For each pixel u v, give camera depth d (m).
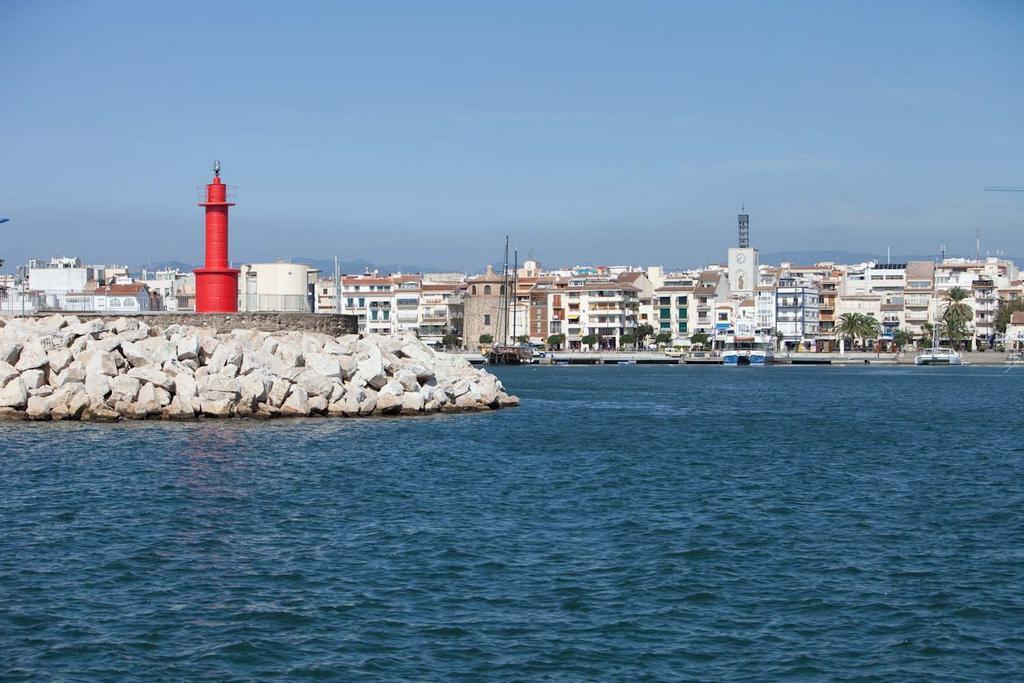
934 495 45.81
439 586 31.00
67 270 158.12
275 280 155.88
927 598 30.30
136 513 39.69
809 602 29.91
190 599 29.70
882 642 27.00
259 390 67.00
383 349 77.56
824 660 25.84
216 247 77.19
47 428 60.06
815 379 154.25
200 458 51.44
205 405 65.75
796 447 63.00
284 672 24.91
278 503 41.88
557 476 49.72
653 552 34.94
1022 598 30.38
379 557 34.00
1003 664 25.72
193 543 35.50
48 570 32.19
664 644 26.73
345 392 70.94
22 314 76.69
